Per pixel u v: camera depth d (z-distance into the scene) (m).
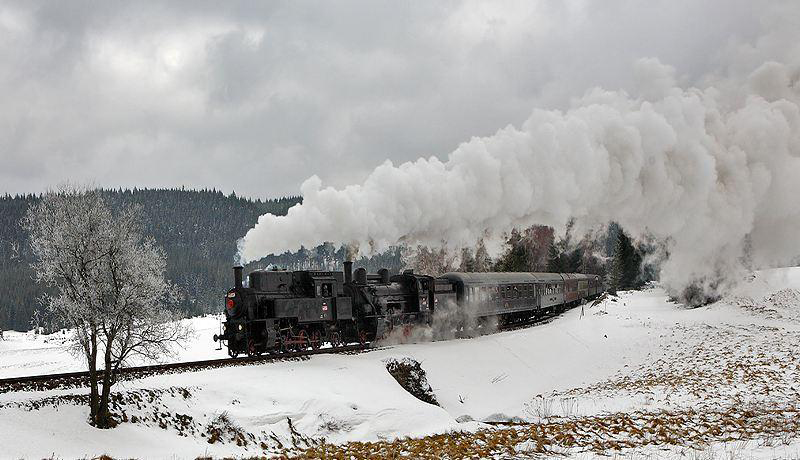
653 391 25.16
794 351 30.61
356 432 21.59
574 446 15.01
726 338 37.38
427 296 37.00
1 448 15.23
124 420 18.69
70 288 18.80
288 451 19.20
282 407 21.80
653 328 42.69
